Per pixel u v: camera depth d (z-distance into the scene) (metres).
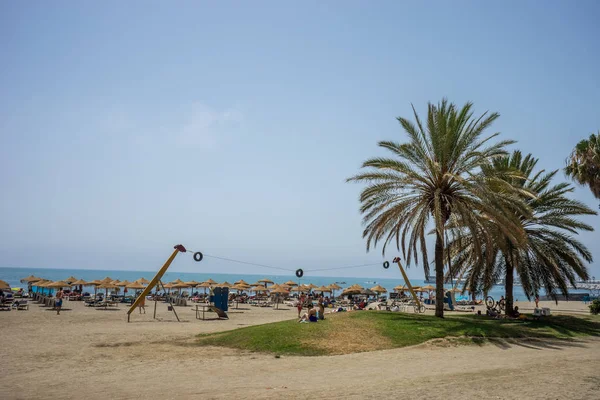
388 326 21.88
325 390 11.70
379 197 26.34
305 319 24.53
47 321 30.38
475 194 23.83
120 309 42.56
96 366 15.36
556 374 13.98
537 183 30.47
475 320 26.11
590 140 32.09
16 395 11.16
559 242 28.64
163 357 17.14
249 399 10.69
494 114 24.61
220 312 35.47
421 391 11.54
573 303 62.88
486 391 11.58
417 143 25.67
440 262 26.25
